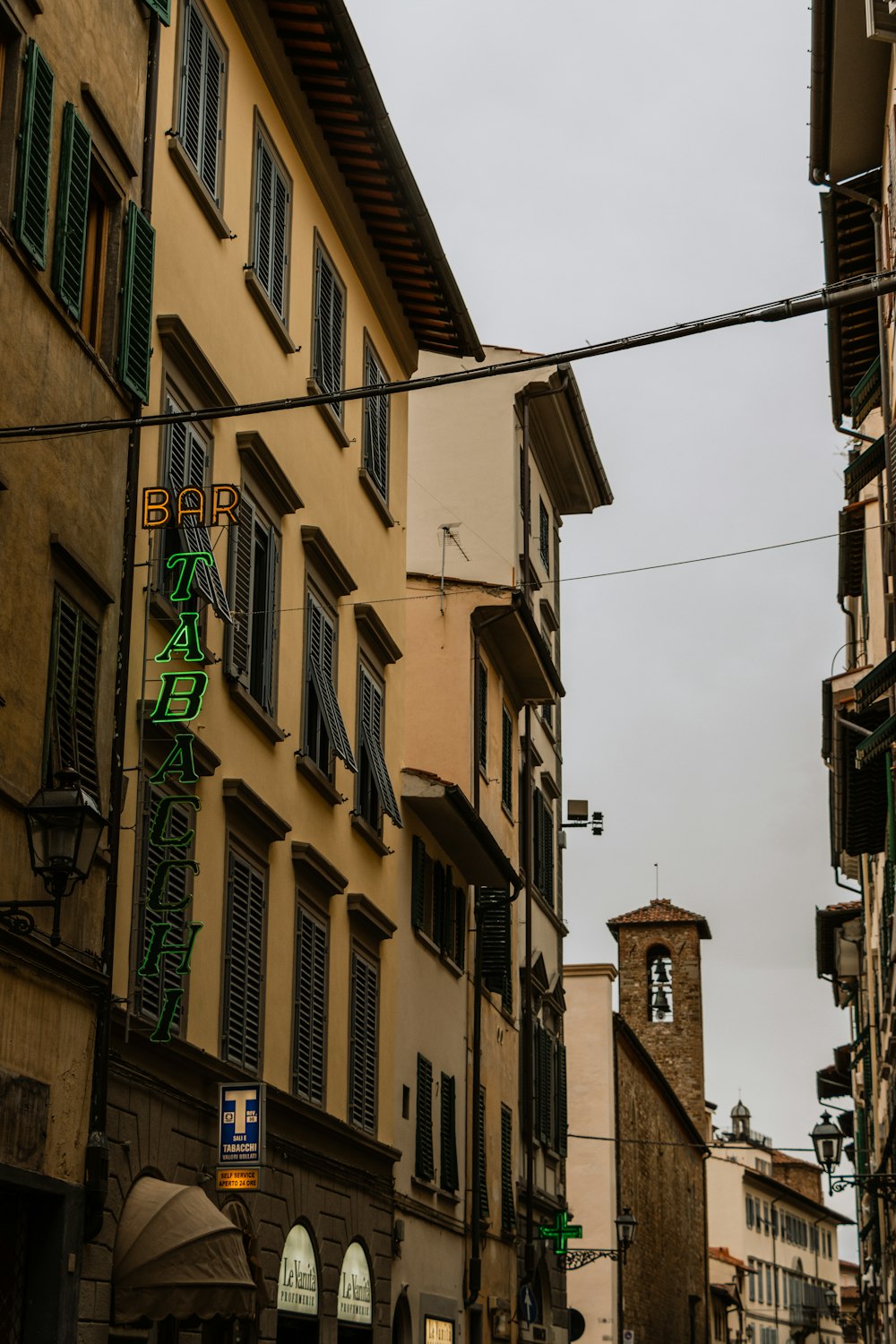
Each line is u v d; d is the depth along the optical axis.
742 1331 94.06
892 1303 41.41
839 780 31.38
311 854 21.02
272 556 20.58
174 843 15.74
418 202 24.80
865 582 35.16
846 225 26.73
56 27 15.39
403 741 30.38
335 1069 22.41
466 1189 30.72
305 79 22.38
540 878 39.78
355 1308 22.98
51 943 13.22
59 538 14.77
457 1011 30.91
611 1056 51.91
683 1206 68.56
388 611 26.61
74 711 14.93
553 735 43.12
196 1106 17.17
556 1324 39.00
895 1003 29.83
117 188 16.59
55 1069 14.12
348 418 24.62
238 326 20.03
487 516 35.47
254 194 20.78
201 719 17.97
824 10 21.66
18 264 14.32
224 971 18.22
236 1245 15.31
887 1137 34.50
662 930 82.06
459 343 28.78
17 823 13.78
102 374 15.98
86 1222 14.51
